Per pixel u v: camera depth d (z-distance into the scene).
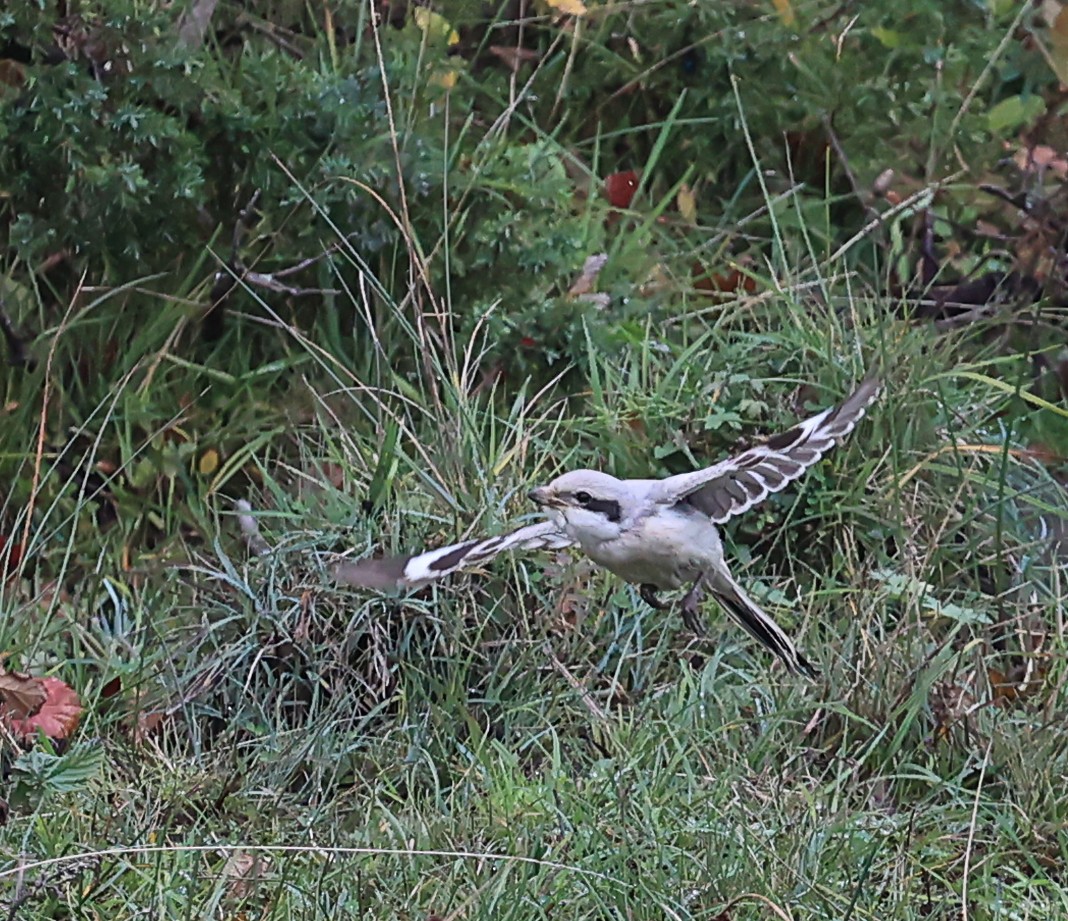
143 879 8.82
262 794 9.55
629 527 8.25
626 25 14.79
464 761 9.92
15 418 11.77
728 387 11.90
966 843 9.30
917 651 10.34
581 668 10.49
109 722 10.12
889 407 11.64
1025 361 12.06
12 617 10.57
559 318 12.31
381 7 14.00
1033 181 13.45
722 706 10.16
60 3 11.75
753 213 13.74
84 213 11.47
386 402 12.12
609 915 8.45
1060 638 10.47
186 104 11.83
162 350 12.05
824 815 9.36
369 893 8.66
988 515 11.38
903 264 13.34
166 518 11.70
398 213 12.24
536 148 13.05
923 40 14.45
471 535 10.70
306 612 10.41
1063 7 13.52
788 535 11.33
